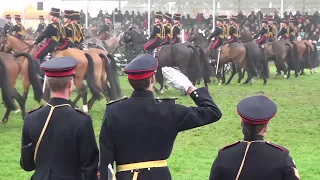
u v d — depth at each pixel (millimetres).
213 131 12148
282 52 24922
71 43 15883
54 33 15539
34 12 43438
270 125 12906
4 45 15648
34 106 16094
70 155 4617
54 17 15641
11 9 43688
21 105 13312
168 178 4457
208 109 4477
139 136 4438
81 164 4648
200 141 11070
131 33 23266
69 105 4738
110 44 27266
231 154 4168
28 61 12758
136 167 4414
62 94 4719
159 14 20172
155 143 4453
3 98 11859
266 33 25625
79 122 4629
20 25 25125
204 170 8742
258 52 22094
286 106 16047
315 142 11031
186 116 4473
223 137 11484
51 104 4707
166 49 18594
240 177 4086
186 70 18406
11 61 12484
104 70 14555
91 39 25188
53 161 4613
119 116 4473
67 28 15797
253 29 38344
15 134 11805
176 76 4543
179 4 45344
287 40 25422
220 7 44562
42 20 30344
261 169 4059
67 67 4621
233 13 45406
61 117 4645
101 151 4473
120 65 26234
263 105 4145
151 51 20062
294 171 4047
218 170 4180
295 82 23766
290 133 11969
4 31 16344
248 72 22375
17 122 13422
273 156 4078
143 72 4453
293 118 13945
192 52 18484
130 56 24531
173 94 19328
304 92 19703
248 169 4078
